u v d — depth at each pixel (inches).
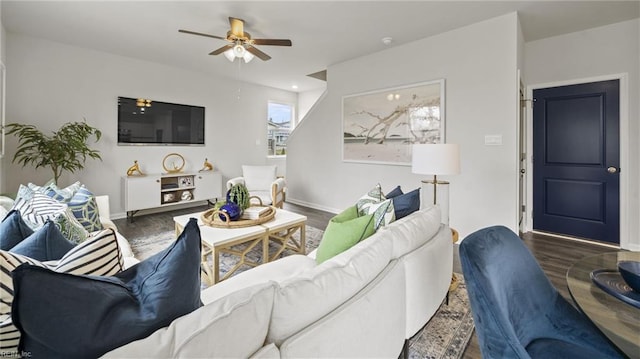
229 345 25.0
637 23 121.4
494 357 38.7
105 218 100.5
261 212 110.8
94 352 23.2
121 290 27.9
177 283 29.0
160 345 22.4
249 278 64.7
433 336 68.6
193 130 210.5
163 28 136.6
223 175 229.5
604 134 129.8
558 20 124.3
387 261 51.0
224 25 133.0
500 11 118.5
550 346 44.6
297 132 220.8
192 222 33.7
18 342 24.9
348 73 182.4
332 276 38.6
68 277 24.0
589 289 50.1
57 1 112.0
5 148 143.6
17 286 21.3
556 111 141.5
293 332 31.7
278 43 119.8
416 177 152.3
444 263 71.8
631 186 124.6
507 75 121.6
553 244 131.1
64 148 145.1
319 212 197.5
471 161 132.6
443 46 140.2
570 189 139.6
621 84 124.9
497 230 50.8
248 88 242.8
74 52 160.9
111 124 175.0
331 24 131.6
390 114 161.0
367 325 41.1
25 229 50.6
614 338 37.9
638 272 47.9
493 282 41.5
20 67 145.6
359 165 178.7
